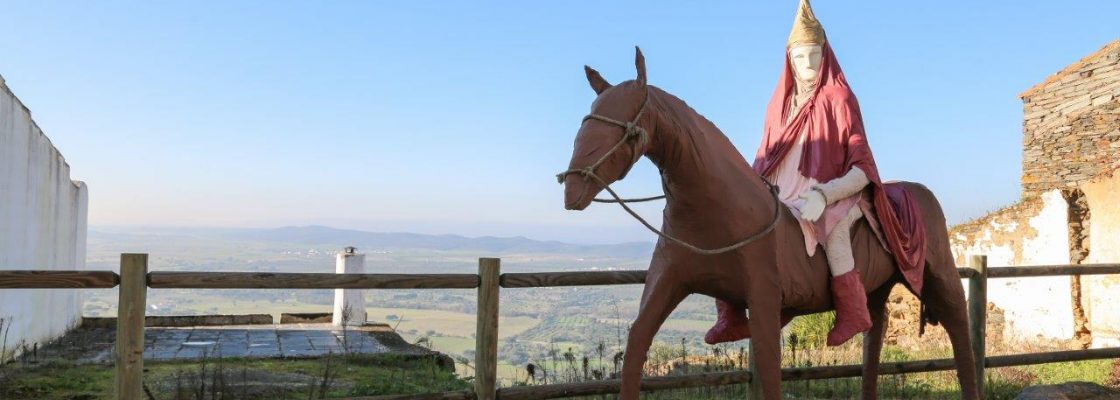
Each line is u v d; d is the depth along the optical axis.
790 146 4.78
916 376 8.76
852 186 4.37
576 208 3.55
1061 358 6.43
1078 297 12.94
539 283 4.60
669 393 7.16
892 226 4.67
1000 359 6.13
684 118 3.97
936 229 5.17
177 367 8.30
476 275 4.48
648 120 3.80
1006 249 14.35
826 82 4.84
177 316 14.02
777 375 4.02
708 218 3.99
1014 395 7.57
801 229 4.29
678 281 4.12
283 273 4.07
